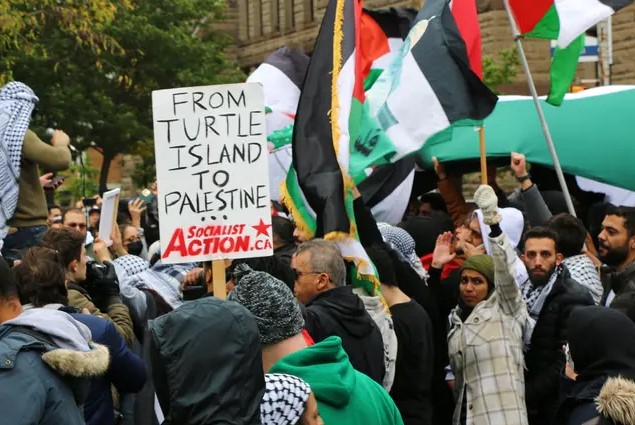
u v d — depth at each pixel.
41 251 8.01
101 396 8.05
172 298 10.88
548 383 9.96
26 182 11.00
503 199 16.06
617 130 16.03
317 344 6.51
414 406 9.88
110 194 11.48
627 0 13.27
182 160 8.68
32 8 28.02
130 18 43.53
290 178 10.85
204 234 8.65
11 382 6.18
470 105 10.84
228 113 8.70
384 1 45.25
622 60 35.19
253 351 5.70
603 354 7.21
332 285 8.80
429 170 18.73
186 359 5.62
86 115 42.75
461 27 11.00
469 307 10.07
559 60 13.87
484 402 9.70
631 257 10.67
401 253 11.09
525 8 13.14
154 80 45.06
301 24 57.16
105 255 10.30
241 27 62.75
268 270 10.32
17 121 10.58
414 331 9.88
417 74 10.91
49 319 6.43
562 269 10.27
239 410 5.62
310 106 10.23
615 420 6.53
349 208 9.84
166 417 5.74
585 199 17.89
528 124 16.30
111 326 7.95
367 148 10.73
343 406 6.46
